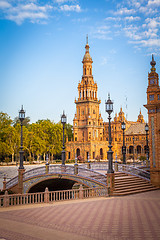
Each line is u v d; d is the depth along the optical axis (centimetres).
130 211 1872
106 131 14000
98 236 1323
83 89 12512
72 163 10012
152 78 3406
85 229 1442
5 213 1919
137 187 3072
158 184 3247
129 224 1529
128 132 13200
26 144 9756
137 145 12631
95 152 11706
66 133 13112
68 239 1284
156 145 3303
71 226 1503
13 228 1490
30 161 9938
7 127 9525
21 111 3475
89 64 12662
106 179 2967
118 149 13088
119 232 1382
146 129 4225
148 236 1315
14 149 9538
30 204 2341
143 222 1572
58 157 13738
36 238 1308
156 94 3347
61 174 3406
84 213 1823
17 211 1980
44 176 3559
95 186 3022
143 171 3391
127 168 3569
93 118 12300
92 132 12088
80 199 2542
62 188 4256
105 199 2462
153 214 1773
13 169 7531
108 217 1698
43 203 2378
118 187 2905
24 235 1359
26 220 1670
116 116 13725
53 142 11531
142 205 2100
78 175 3228
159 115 3316
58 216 1750
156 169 3275
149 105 3372
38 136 11069
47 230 1439
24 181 3678
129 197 2575
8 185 3959
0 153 9444
